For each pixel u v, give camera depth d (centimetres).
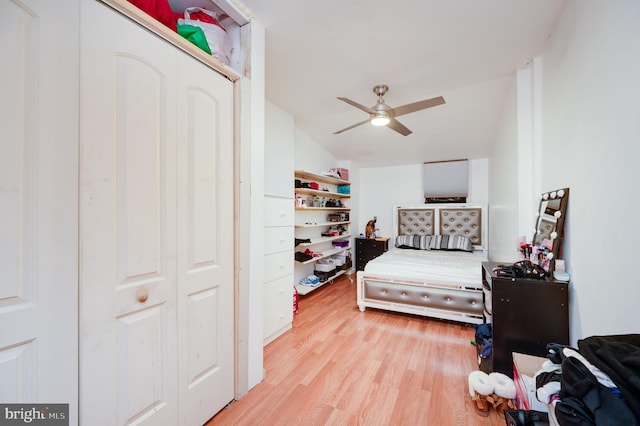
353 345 219
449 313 258
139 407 106
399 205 489
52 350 84
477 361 192
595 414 59
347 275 472
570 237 144
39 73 81
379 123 244
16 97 77
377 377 174
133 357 104
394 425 134
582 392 65
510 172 243
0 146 75
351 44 180
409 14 151
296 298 294
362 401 151
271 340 229
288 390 161
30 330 80
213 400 138
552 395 77
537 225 184
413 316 284
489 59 197
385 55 192
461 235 434
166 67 115
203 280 132
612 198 104
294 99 264
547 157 177
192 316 127
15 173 77
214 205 139
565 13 145
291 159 294
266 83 233
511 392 136
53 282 84
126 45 101
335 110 293
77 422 89
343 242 457
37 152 81
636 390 59
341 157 477
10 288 76
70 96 87
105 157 95
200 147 131
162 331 115
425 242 439
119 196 100
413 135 371
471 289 250
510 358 157
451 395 156
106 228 96
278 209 243
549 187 174
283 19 157
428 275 272
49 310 83
